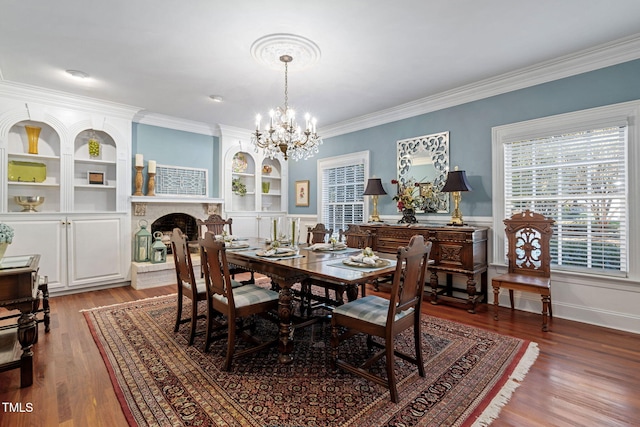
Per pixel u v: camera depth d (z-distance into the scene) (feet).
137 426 5.29
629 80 9.27
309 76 11.30
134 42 9.01
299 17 7.84
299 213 20.44
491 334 9.23
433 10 7.57
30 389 6.35
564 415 5.59
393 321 6.13
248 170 20.25
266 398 6.09
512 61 10.25
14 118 12.17
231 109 15.14
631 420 5.45
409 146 14.69
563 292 10.52
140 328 9.57
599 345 8.42
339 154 17.95
